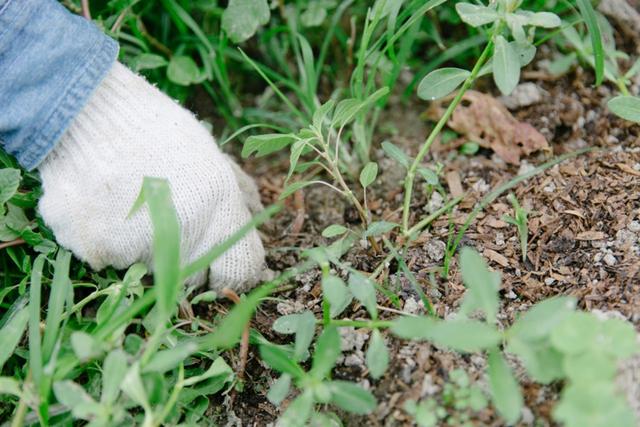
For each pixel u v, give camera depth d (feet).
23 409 1.42
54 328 1.49
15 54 1.60
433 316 1.57
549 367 1.31
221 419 1.59
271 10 2.14
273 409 1.58
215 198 1.65
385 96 1.92
